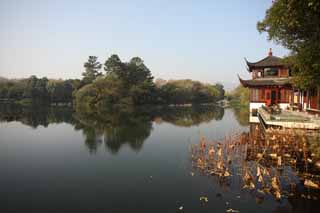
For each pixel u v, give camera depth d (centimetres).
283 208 1074
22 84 10981
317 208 1068
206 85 14562
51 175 1616
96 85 8619
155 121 4603
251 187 1290
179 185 1385
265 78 4134
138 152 2219
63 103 11000
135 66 10219
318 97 2827
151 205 1147
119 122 4416
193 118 5219
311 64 1392
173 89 11231
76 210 1117
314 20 1282
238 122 4447
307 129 2314
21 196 1284
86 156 2097
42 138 2925
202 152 2084
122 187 1384
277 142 2003
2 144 2597
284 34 1576
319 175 1429
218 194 1238
